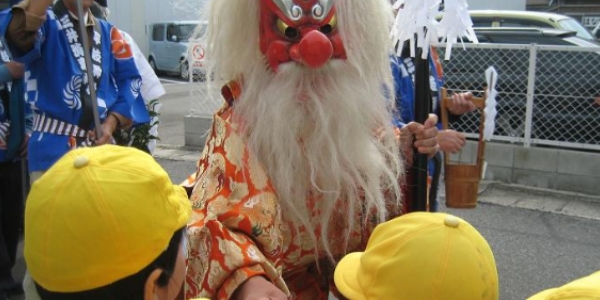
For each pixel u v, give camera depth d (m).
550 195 4.84
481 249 1.18
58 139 2.43
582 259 3.63
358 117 1.51
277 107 1.46
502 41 5.77
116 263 0.98
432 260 1.13
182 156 6.46
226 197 1.43
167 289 1.06
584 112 4.88
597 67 4.82
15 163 2.98
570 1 13.44
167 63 15.40
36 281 1.03
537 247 3.81
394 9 1.66
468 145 5.12
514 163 5.06
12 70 2.63
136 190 1.01
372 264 1.22
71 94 2.43
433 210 1.95
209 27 1.57
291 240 1.57
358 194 1.58
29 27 2.28
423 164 1.70
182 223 1.09
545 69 5.00
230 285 1.35
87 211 0.97
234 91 1.54
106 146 1.10
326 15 1.47
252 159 1.47
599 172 4.79
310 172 1.51
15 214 3.05
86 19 2.54
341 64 1.52
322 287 1.74
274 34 1.48
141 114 2.71
